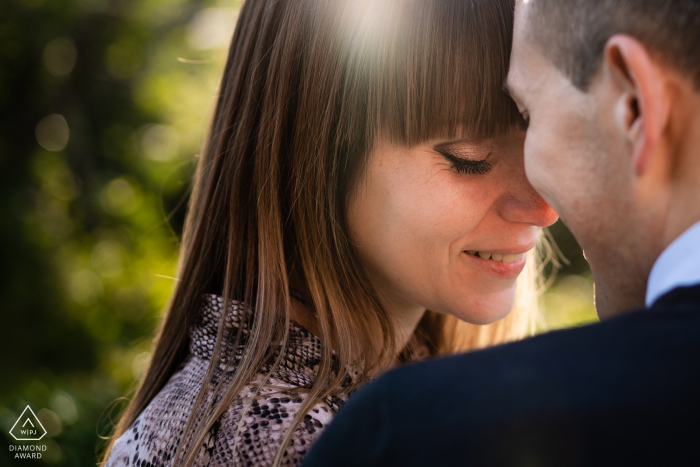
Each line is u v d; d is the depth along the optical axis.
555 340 0.61
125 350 5.46
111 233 6.08
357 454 0.61
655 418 0.54
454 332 1.58
